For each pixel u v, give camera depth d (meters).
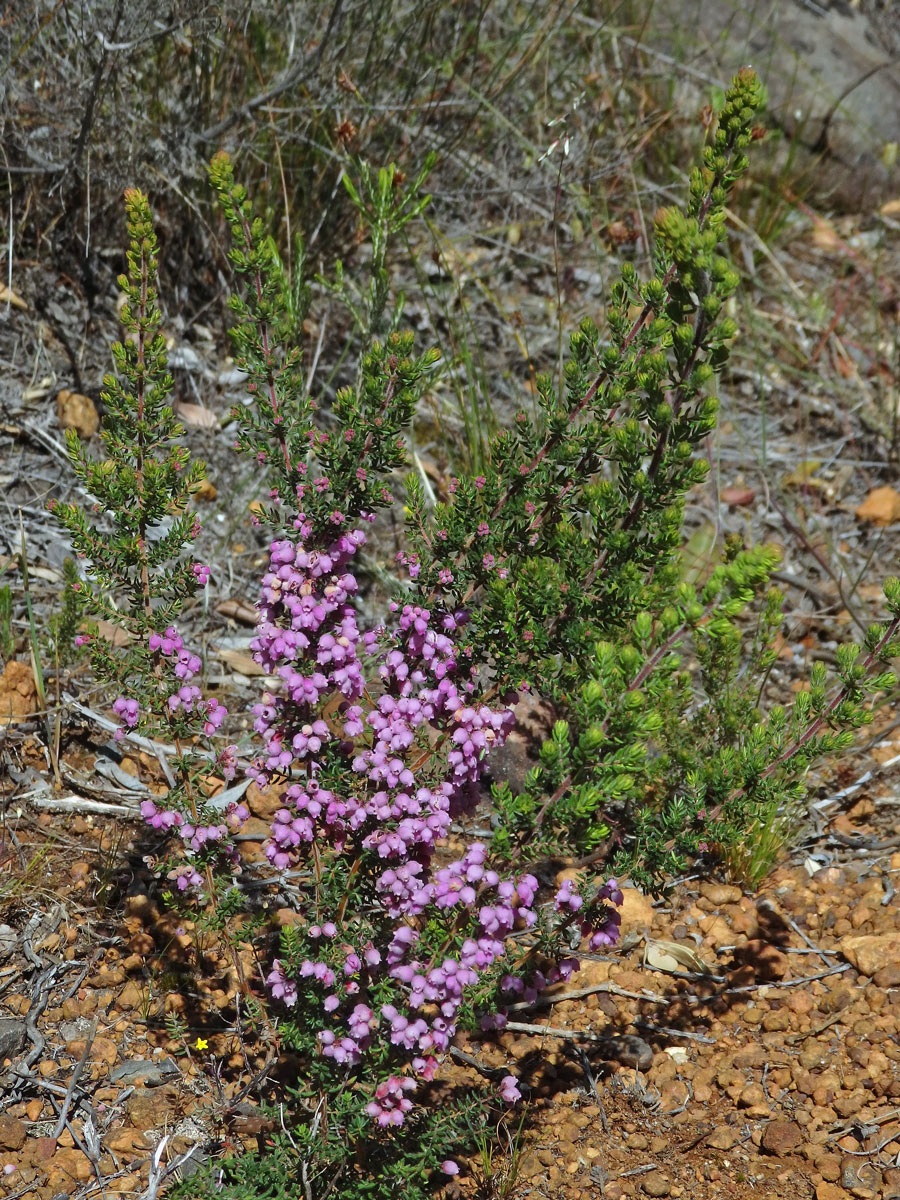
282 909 3.21
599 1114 2.87
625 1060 3.01
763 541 4.86
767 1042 3.06
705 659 3.53
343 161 4.80
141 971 3.03
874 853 3.65
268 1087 2.79
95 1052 2.85
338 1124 2.39
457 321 5.25
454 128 5.63
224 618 4.14
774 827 3.57
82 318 4.79
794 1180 2.72
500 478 2.64
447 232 5.64
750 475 5.16
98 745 3.62
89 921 3.13
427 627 2.52
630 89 6.27
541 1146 2.78
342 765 2.52
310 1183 2.46
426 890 2.34
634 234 5.15
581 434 2.60
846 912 3.44
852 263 6.28
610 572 2.59
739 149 2.48
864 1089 2.92
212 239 4.94
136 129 4.79
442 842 3.49
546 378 2.65
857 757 3.97
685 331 2.46
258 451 2.54
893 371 5.66
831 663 4.34
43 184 4.81
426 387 4.48
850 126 6.62
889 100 6.77
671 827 2.57
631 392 2.65
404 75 5.39
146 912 3.16
